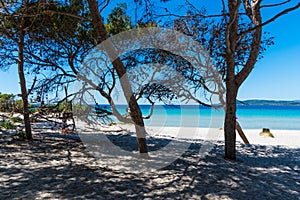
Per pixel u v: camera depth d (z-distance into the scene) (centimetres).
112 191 364
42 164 505
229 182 418
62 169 473
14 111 1102
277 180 435
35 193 345
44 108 869
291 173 485
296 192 374
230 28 549
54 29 721
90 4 538
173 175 457
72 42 773
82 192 355
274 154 705
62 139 831
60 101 848
